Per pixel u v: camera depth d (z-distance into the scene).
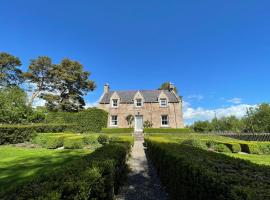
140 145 20.72
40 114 29.64
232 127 65.00
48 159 10.70
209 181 3.26
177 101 34.25
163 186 7.33
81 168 3.97
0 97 24.50
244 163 4.45
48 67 42.12
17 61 42.12
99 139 18.80
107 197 4.60
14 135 19.56
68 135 19.44
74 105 43.03
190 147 7.73
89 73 44.00
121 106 34.53
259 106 54.56
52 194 2.62
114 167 5.47
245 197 2.42
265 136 24.81
